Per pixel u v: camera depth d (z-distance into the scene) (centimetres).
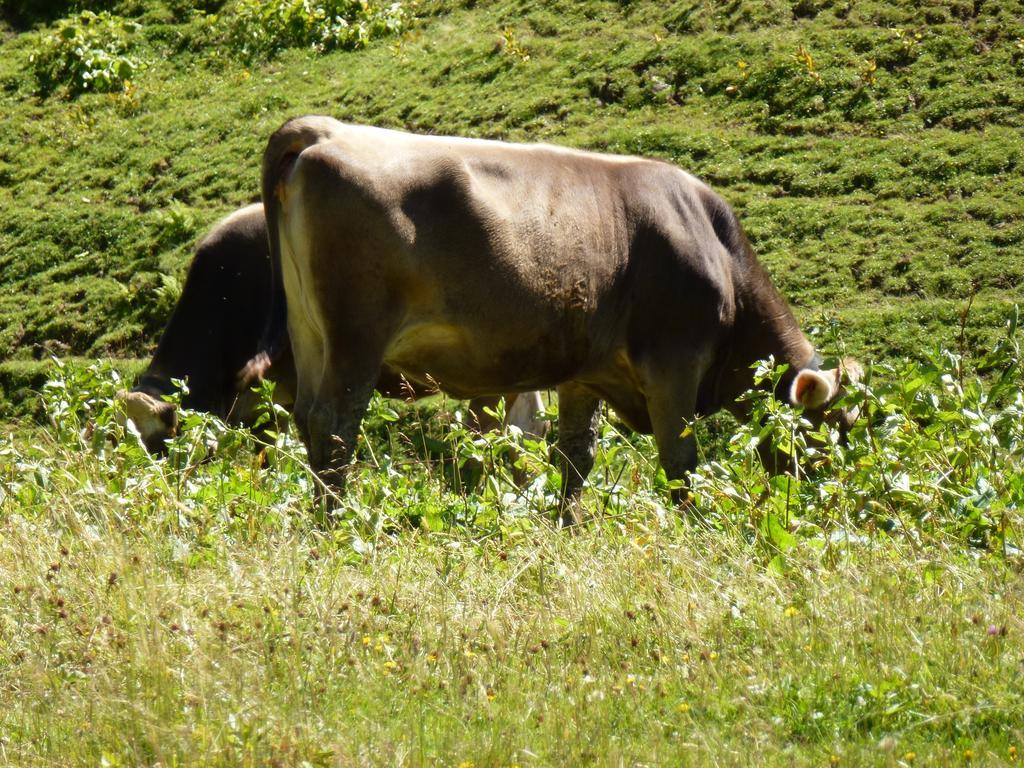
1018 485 2058
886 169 4488
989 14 5097
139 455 2227
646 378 2620
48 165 5800
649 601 1620
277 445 2339
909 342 3747
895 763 1224
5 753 1229
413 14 6303
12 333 4800
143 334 4688
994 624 1501
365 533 2033
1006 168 4378
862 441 2202
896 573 1694
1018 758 1255
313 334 2398
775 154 4681
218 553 1808
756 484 2156
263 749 1207
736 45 5250
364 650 1501
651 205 2580
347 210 2245
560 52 5541
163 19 6775
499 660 1477
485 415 3288
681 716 1357
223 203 5228
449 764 1220
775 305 2764
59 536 1852
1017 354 2172
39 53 6575
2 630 1528
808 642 1496
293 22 6378
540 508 2295
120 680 1352
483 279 2345
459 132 5216
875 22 5209
